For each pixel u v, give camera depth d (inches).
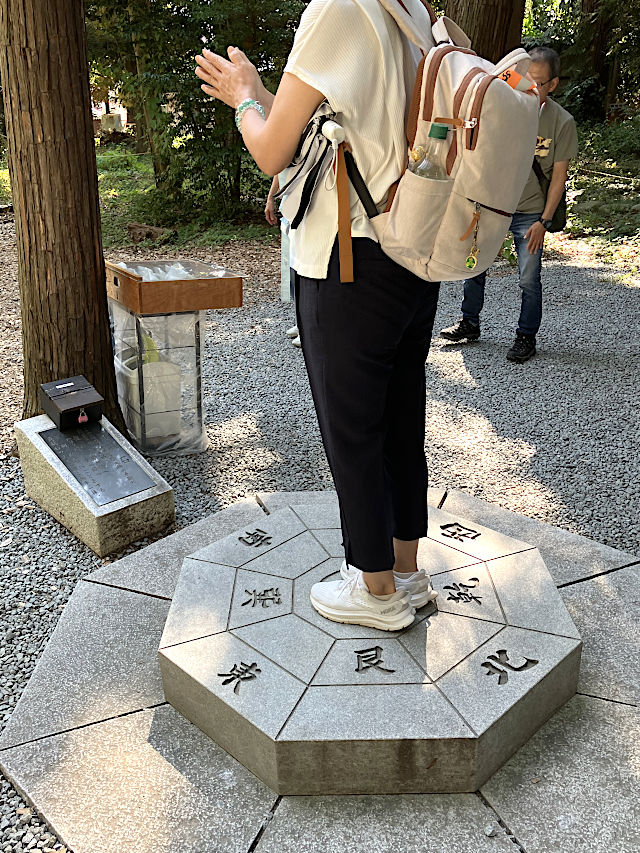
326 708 73.1
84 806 71.7
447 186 61.4
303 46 61.6
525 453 145.3
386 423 77.4
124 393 142.8
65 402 119.7
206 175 345.1
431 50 63.9
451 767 71.2
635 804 71.0
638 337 211.5
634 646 91.0
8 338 212.4
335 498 120.3
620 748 77.0
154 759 76.7
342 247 65.4
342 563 96.5
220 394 173.8
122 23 327.0
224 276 133.6
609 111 551.2
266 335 216.5
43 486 120.7
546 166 174.4
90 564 110.8
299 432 153.9
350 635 82.8
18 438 122.5
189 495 129.0
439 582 91.9
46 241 122.6
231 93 72.6
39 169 119.0
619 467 139.9
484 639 82.0
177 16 325.4
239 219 358.3
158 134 343.3
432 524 105.3
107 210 376.8
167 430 141.5
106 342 132.9
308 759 70.6
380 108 62.9
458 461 141.8
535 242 180.4
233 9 312.5
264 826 69.6
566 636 82.5
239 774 74.9
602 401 169.5
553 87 169.8
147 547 110.2
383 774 71.6
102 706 83.4
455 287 264.7
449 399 170.6
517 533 113.9
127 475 116.7
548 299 248.1
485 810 70.7
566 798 71.6
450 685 75.7
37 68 114.0
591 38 541.3
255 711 73.0
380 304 67.6
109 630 94.8
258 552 99.3
